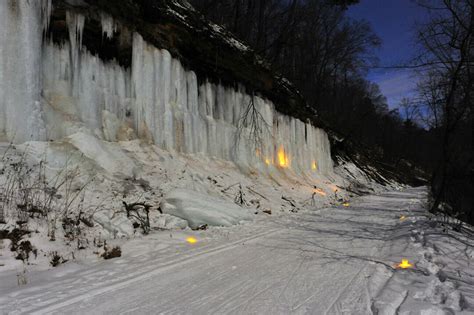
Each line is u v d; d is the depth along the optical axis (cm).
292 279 479
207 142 1470
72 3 987
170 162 1173
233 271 515
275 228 919
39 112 853
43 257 549
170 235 748
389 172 4559
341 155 3366
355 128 4031
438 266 554
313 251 654
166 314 363
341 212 1363
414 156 5259
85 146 918
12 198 664
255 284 457
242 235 805
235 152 1606
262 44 2939
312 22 3666
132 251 625
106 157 948
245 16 2638
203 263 557
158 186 1024
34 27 845
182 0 1541
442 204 1666
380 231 912
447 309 369
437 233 824
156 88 1234
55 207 710
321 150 2589
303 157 2267
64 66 982
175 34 1345
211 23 1698
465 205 1538
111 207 816
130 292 422
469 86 1250
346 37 4222
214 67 1550
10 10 804
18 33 817
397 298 401
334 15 4109
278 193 1574
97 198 824
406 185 4534
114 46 1123
